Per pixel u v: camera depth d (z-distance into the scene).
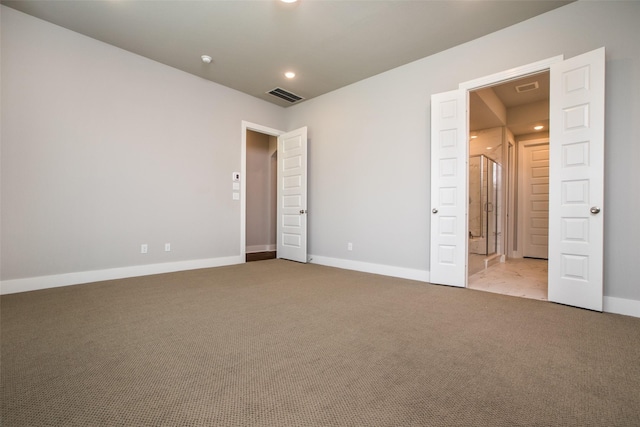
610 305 2.48
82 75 3.27
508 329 2.08
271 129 5.24
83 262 3.30
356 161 4.38
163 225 3.94
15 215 2.89
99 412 1.17
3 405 1.20
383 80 4.07
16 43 2.88
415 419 1.15
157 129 3.87
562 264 2.66
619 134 2.47
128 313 2.34
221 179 4.54
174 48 3.52
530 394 1.32
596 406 1.24
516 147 5.95
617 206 2.47
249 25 3.05
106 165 3.45
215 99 4.46
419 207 3.70
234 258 4.71
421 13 2.84
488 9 2.77
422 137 3.69
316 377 1.45
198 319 2.23
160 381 1.40
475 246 4.82
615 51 2.49
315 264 4.80
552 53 2.78
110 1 2.71
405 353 1.71
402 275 3.82
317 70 4.03
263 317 2.29
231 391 1.33
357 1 2.68
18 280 2.90
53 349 1.71
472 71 3.28
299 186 5.02
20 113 2.91
